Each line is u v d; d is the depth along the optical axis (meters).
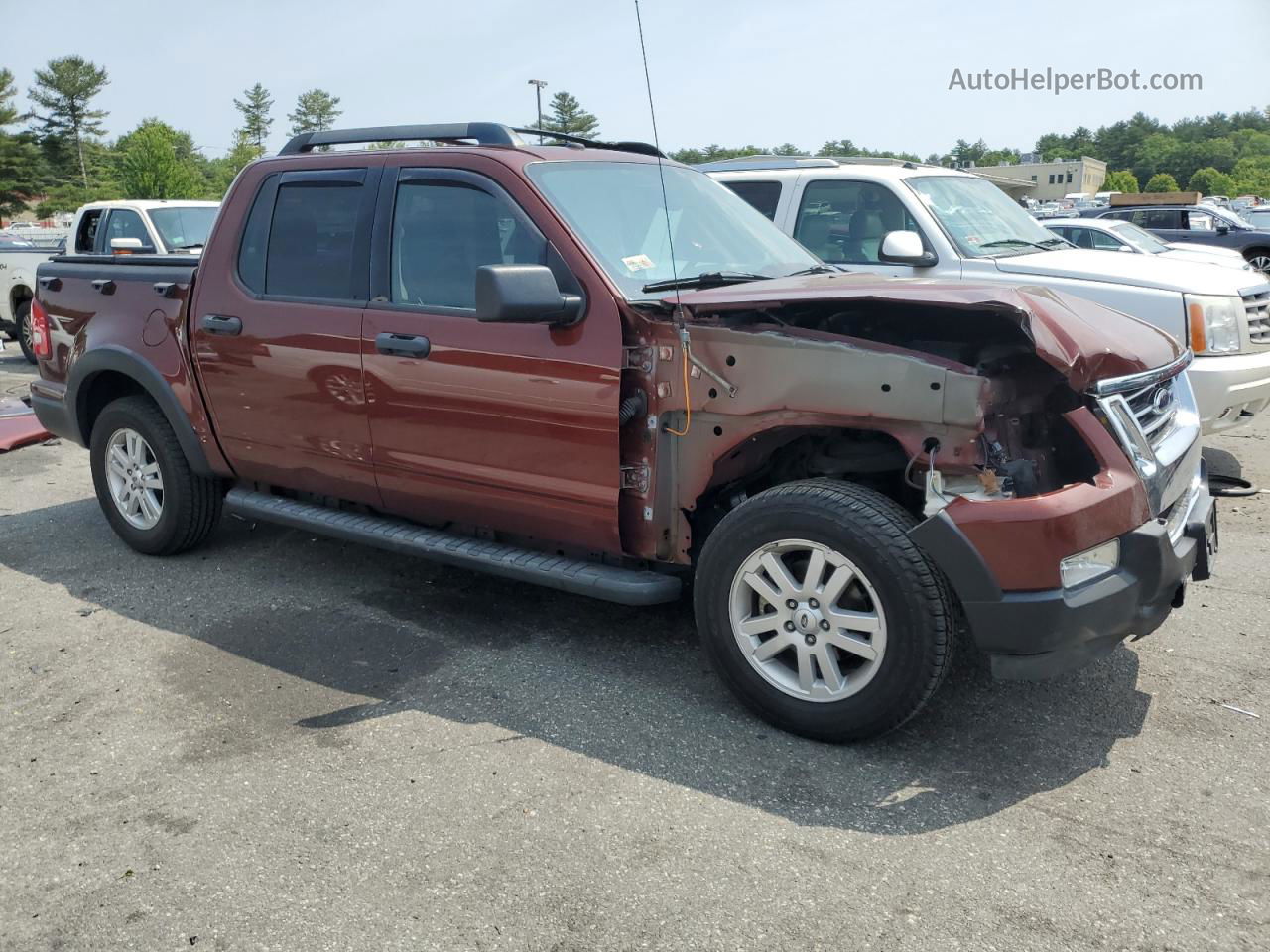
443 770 3.31
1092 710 3.64
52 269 5.51
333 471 4.45
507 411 3.80
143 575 5.14
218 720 3.66
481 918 2.61
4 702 3.84
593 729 3.56
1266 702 3.69
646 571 3.83
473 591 4.87
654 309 3.56
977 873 2.75
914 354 3.14
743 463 3.64
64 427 5.55
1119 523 3.13
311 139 4.66
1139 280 6.26
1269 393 6.39
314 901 2.69
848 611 3.30
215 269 4.69
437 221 4.05
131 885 2.77
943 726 3.54
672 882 2.74
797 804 3.09
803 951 2.47
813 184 7.27
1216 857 2.81
